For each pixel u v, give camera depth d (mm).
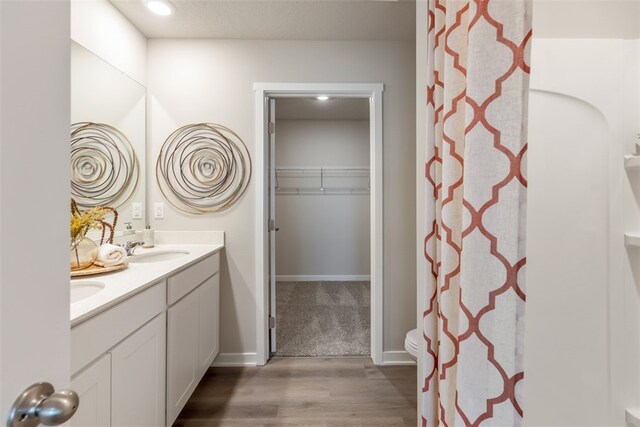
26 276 403
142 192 2137
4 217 370
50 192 442
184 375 1586
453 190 777
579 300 991
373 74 2232
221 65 2213
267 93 2258
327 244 4508
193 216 2223
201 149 2213
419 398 1135
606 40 965
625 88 968
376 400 1804
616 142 958
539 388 996
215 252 2066
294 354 2354
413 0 1808
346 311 3266
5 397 372
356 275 4516
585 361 989
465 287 649
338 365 2203
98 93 1699
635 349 966
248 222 2232
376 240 2227
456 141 771
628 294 964
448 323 788
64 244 470
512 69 577
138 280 1239
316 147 4453
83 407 891
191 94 2207
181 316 1551
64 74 464
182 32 2119
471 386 636
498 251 600
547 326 994
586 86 969
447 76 787
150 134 2197
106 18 1762
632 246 959
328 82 2223
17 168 388
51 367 444
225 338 2223
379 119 2221
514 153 578
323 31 2113
